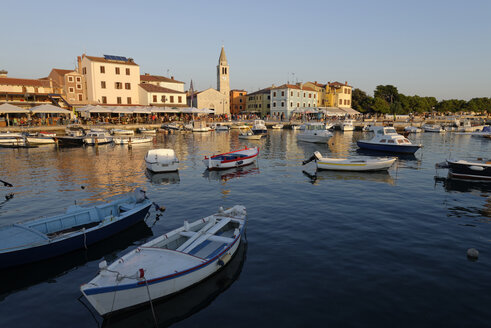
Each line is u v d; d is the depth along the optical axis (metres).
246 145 46.19
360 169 25.77
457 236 12.59
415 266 10.23
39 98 61.12
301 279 9.55
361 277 9.60
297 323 7.67
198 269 9.14
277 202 17.33
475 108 141.75
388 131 40.47
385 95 119.62
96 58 69.25
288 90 91.12
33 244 10.45
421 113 129.12
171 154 28.69
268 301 8.54
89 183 22.06
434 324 7.57
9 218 15.01
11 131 47.34
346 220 14.41
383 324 7.58
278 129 77.06
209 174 25.36
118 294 7.86
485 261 10.55
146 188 20.67
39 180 22.88
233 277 9.72
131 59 75.62
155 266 9.05
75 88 67.75
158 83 83.31
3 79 59.09
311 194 18.98
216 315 8.05
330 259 10.73
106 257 11.38
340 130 74.31
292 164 30.12
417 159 33.56
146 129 60.22
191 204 17.16
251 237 12.62
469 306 8.22
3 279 9.95
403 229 13.32
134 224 13.98
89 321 8.02
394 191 19.61
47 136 45.16
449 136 63.91
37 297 9.05
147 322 7.91
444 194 18.88
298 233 12.96
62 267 10.69
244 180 23.08
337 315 7.92
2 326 7.82
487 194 18.88
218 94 91.56
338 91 102.69
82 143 44.53
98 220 13.58
